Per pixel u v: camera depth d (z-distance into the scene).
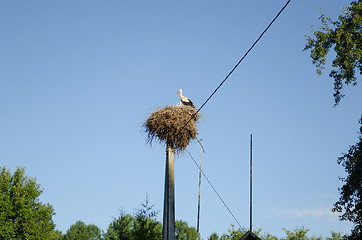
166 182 21.14
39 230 44.72
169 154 21.31
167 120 20.70
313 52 25.28
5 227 41.31
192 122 21.28
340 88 25.98
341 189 29.31
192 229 74.75
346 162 29.48
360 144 29.02
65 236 98.44
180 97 23.53
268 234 50.47
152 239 33.12
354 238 28.78
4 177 45.25
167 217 20.83
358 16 24.25
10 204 43.62
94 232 100.94
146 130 21.36
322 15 25.72
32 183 45.81
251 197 24.38
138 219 33.81
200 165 31.36
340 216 29.23
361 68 25.36
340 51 24.98
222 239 51.81
